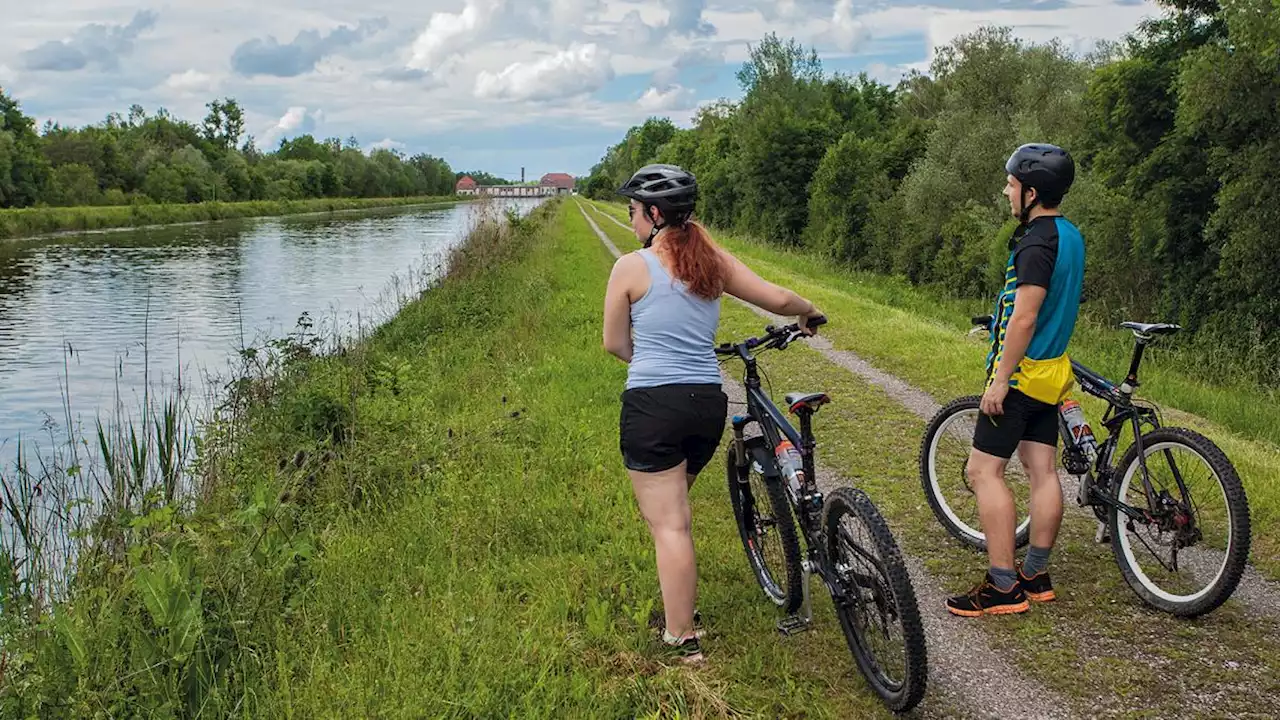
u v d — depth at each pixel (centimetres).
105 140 9350
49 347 1825
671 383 341
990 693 344
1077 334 1605
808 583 370
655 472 350
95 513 578
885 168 3434
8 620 379
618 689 340
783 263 2969
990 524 398
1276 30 1289
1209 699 334
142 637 353
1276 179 1354
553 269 2225
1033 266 371
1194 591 399
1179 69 1549
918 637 304
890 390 857
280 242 4994
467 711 322
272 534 461
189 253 4247
